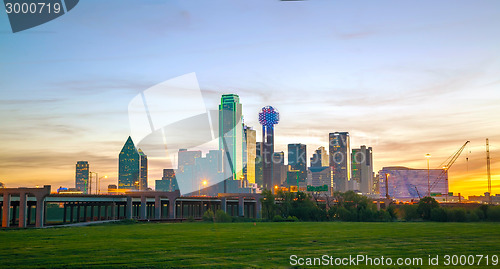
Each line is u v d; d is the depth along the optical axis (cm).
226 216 17625
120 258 6850
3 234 10712
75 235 10444
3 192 15662
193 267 6184
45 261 6594
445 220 18550
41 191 15538
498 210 18825
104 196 19262
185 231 11794
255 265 6359
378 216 18888
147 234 10744
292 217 18638
